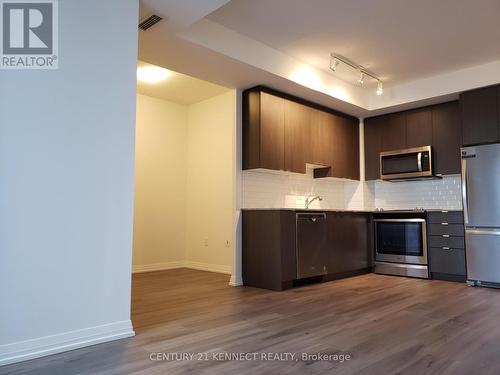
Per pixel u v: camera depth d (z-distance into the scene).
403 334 2.38
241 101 4.43
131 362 1.92
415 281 4.47
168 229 5.76
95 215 2.26
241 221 4.30
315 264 4.24
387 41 3.77
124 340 2.27
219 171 5.55
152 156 5.65
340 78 4.78
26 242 2.00
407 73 4.60
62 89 2.18
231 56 3.54
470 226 4.23
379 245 5.12
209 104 5.80
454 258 4.44
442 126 4.90
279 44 3.85
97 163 2.29
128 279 2.38
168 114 5.88
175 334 2.39
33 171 2.05
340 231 4.65
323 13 3.25
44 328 2.03
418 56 4.11
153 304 3.25
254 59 3.75
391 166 5.26
